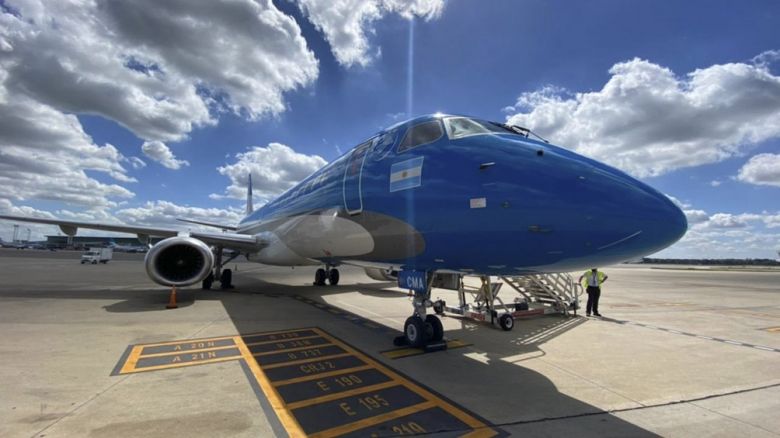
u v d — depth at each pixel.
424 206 5.66
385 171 6.63
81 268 30.86
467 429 3.81
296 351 6.66
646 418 4.20
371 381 5.19
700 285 26.58
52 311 10.12
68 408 4.12
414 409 4.28
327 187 8.77
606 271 57.56
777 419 4.23
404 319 10.07
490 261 5.26
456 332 8.79
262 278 25.44
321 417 4.02
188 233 12.46
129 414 4.00
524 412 4.27
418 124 6.55
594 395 4.85
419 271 6.72
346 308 11.80
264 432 3.65
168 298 12.92
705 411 4.43
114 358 6.02
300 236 10.35
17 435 3.49
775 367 6.29
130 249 118.69
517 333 8.71
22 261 40.06
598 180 4.50
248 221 19.84
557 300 11.20
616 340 8.13
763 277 39.91
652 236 4.29
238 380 5.13
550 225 4.45
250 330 8.27
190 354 6.36
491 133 5.71
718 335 8.93
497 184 4.91
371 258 7.57
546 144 5.26
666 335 8.79
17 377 5.05
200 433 3.60
